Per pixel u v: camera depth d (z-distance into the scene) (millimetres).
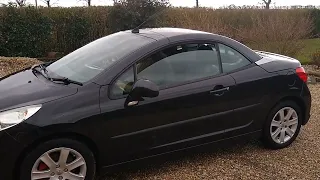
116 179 3900
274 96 4469
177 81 3861
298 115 4773
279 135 4688
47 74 3979
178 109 3818
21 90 3529
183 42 3994
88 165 3449
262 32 10938
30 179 3230
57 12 14180
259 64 4430
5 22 12875
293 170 4191
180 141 3918
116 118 3492
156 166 4203
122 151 3613
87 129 3367
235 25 16062
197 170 4129
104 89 3492
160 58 3830
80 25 14344
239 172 4105
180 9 15219
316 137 5160
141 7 13805
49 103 3293
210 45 4156
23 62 10391
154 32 4219
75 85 3533
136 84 3504
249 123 4367
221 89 4055
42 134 3189
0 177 3160
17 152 3152
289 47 10750
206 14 14469
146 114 3646
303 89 4703
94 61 3902
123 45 4000
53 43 14258
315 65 11086
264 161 4391
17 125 3146
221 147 4273
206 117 4016
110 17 14281
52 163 3305
